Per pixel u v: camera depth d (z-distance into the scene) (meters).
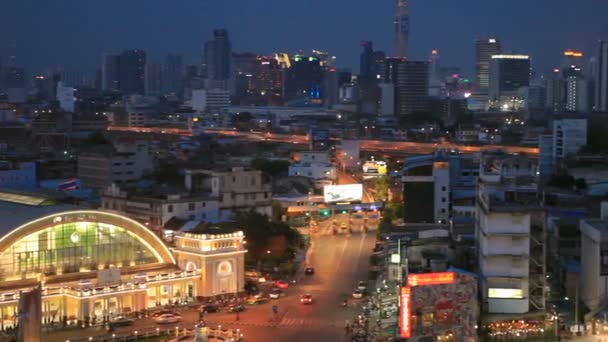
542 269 170.25
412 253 190.88
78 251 182.50
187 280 189.12
